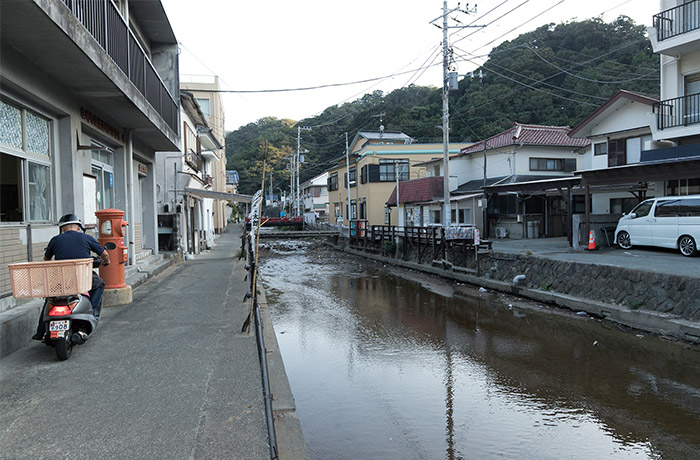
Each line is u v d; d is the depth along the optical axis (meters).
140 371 4.65
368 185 35.62
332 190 47.84
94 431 3.38
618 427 4.88
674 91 15.69
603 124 19.42
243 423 3.55
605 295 10.07
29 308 5.71
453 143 35.16
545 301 11.30
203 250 22.59
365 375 6.50
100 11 7.05
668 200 13.23
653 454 4.32
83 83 7.20
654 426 4.89
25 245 6.12
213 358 5.08
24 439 3.25
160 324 6.61
